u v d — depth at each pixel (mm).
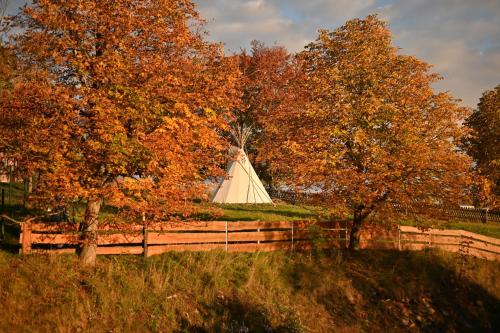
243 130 37562
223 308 13086
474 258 20047
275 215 23734
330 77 16375
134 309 12195
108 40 11906
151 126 11938
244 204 28484
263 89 37812
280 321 13070
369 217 17781
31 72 12023
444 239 20281
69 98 11367
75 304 11758
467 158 16516
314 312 14289
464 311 16438
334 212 15961
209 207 15086
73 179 11352
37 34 11648
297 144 15742
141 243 15305
